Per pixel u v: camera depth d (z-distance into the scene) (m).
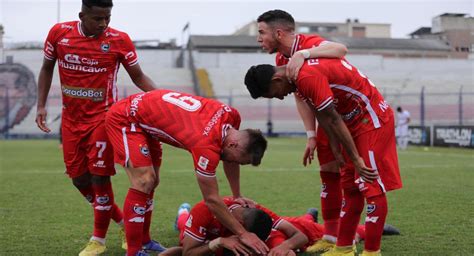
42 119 4.96
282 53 4.37
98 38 4.60
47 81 4.92
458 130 20.22
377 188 3.99
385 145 4.04
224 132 3.74
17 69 31.41
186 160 15.07
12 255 4.39
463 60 38.75
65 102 4.66
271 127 31.38
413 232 5.18
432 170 11.67
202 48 44.12
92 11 4.41
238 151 3.70
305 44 4.21
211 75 36.66
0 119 30.41
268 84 3.81
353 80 3.96
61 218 6.05
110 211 4.58
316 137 4.71
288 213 6.39
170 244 4.91
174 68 37.31
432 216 6.03
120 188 8.89
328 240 4.66
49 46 4.66
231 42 45.31
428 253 4.36
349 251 4.34
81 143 4.64
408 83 36.69
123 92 32.00
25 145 22.45
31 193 8.12
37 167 12.55
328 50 3.97
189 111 3.84
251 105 34.19
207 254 4.03
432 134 21.77
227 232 4.14
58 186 9.00
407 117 20.72
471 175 10.59
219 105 3.92
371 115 4.02
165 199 7.55
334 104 4.03
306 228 4.66
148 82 4.94
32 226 5.59
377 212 4.01
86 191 4.85
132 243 4.02
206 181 3.68
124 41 4.72
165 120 3.89
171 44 43.44
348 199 4.29
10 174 10.97
